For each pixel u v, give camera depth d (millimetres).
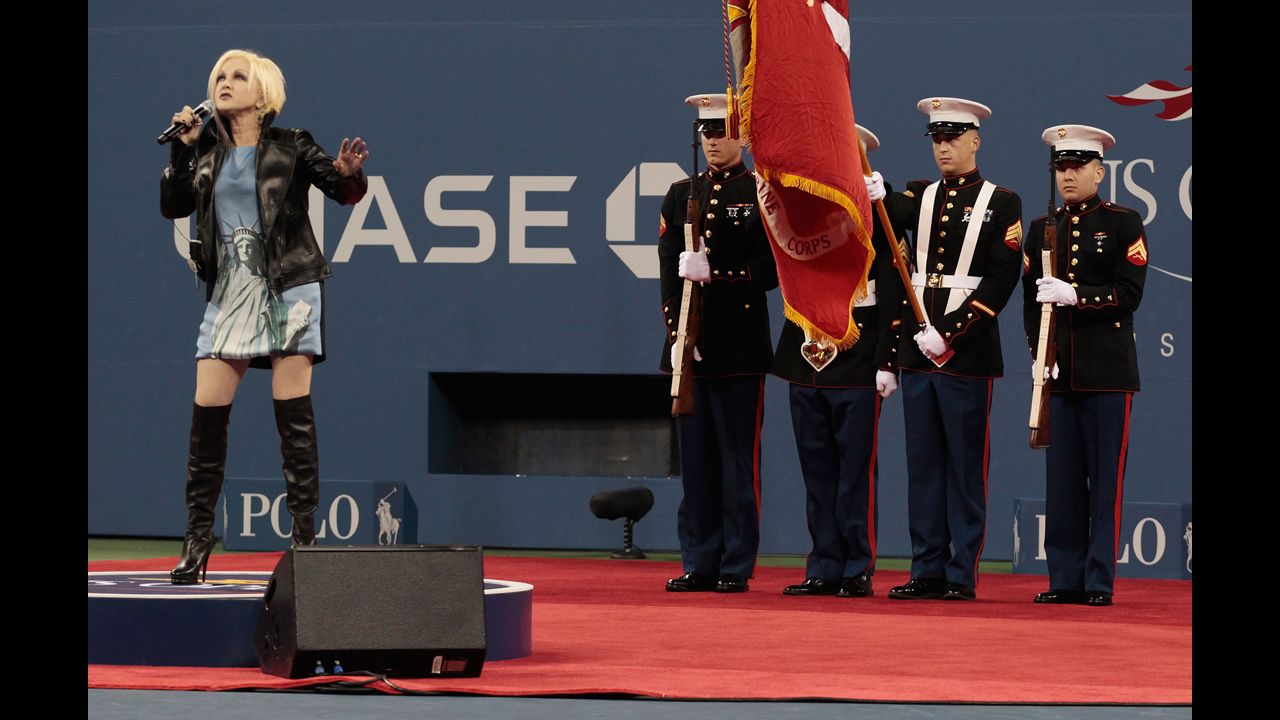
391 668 6453
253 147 8094
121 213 15859
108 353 15859
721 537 11664
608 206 15273
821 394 11242
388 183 15602
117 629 6984
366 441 15586
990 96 14766
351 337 15625
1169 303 14445
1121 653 7930
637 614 9609
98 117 15898
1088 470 11000
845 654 7805
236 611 6969
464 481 15375
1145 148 14531
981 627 9039
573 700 6164
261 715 5703
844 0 9977
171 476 15742
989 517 14648
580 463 15758
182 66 15836
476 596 6531
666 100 15211
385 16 15625
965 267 11000
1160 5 14500
